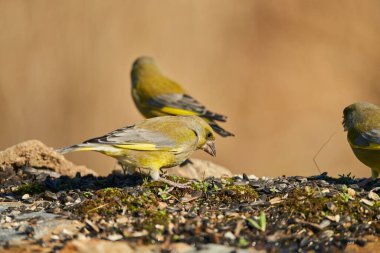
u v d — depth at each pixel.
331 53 26.50
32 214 10.80
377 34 26.94
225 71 25.52
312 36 26.72
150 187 11.55
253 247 9.80
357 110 13.72
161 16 24.84
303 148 24.59
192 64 25.19
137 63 19.25
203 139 12.78
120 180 12.72
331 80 26.09
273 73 25.91
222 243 9.84
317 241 10.03
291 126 25.00
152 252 9.50
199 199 11.24
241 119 25.14
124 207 10.73
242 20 26.30
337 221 10.48
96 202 10.84
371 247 9.92
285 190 11.33
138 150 11.84
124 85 23.67
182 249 9.61
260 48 26.25
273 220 10.51
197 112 18.30
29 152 13.59
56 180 12.92
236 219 10.48
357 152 13.61
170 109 18.53
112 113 23.47
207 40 25.59
